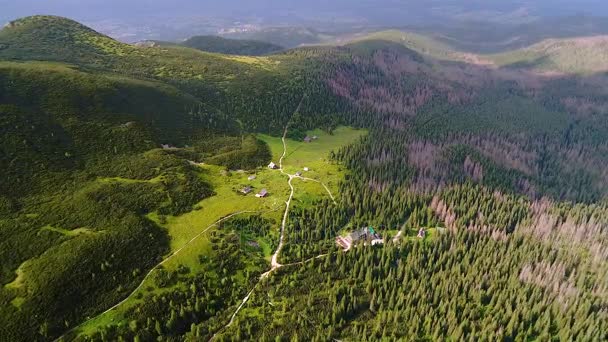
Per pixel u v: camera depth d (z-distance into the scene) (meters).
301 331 157.38
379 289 172.75
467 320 156.12
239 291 174.88
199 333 156.62
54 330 146.38
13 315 144.50
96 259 167.12
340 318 163.25
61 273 157.62
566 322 158.75
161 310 160.00
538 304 164.50
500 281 177.88
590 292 178.75
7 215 178.88
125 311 156.75
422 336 156.38
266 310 166.62
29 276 155.75
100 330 149.25
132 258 173.38
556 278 179.25
